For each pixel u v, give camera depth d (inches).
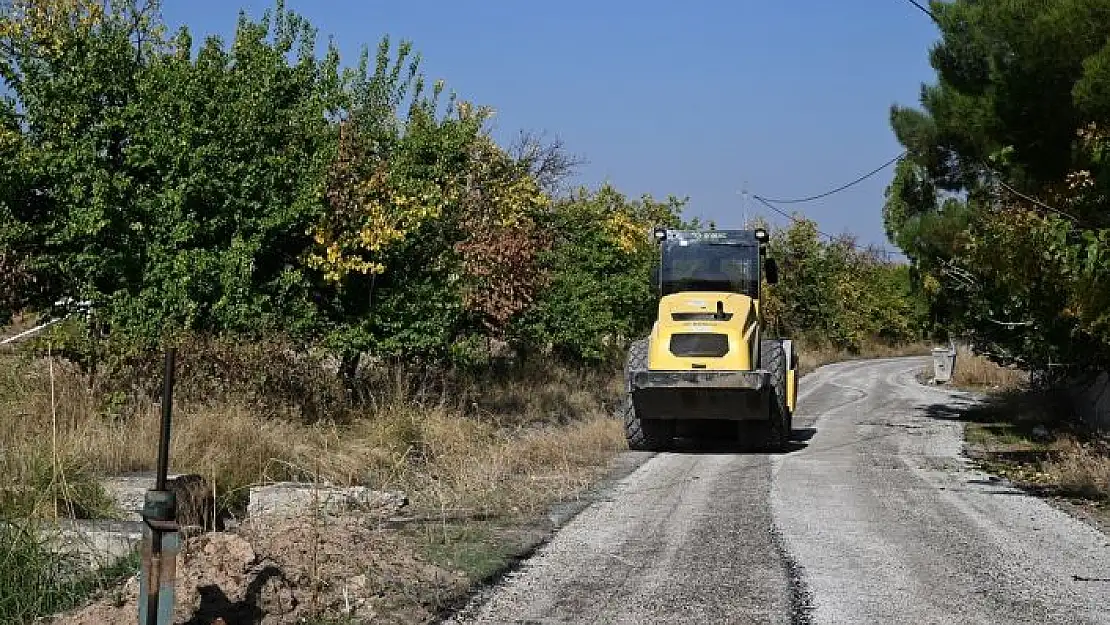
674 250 718.5
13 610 257.4
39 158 555.5
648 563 327.3
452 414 594.9
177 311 564.4
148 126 575.2
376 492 410.9
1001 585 303.7
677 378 633.0
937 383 1446.9
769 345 671.8
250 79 615.5
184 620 232.1
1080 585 304.8
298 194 606.2
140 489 374.6
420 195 649.6
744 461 613.9
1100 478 489.7
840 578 310.2
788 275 2256.4
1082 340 644.7
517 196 936.9
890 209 1023.6
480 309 784.9
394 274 661.9
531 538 360.2
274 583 255.0
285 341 575.2
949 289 921.5
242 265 571.8
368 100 689.6
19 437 395.5
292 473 439.5
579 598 283.1
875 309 2546.8
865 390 1317.7
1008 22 681.0
